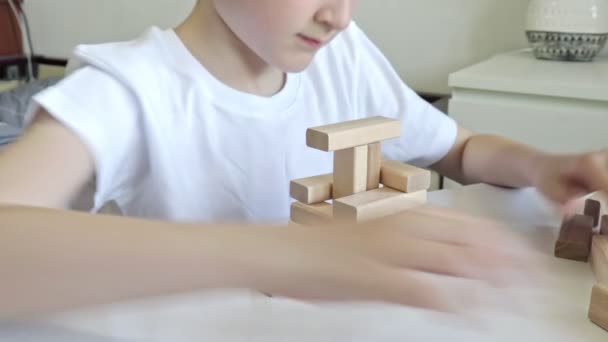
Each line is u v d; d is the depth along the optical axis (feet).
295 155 2.32
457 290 1.22
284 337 1.09
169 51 2.19
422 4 4.94
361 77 2.69
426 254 1.25
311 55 1.96
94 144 1.73
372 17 5.15
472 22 4.80
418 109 2.69
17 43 6.85
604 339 1.16
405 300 1.18
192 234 1.20
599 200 1.83
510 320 1.19
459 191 2.07
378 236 1.26
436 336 1.12
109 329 1.10
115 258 1.13
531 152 2.20
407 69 5.12
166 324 1.12
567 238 1.51
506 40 4.72
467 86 3.60
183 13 5.93
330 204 1.47
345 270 1.16
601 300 1.20
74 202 1.69
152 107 2.02
